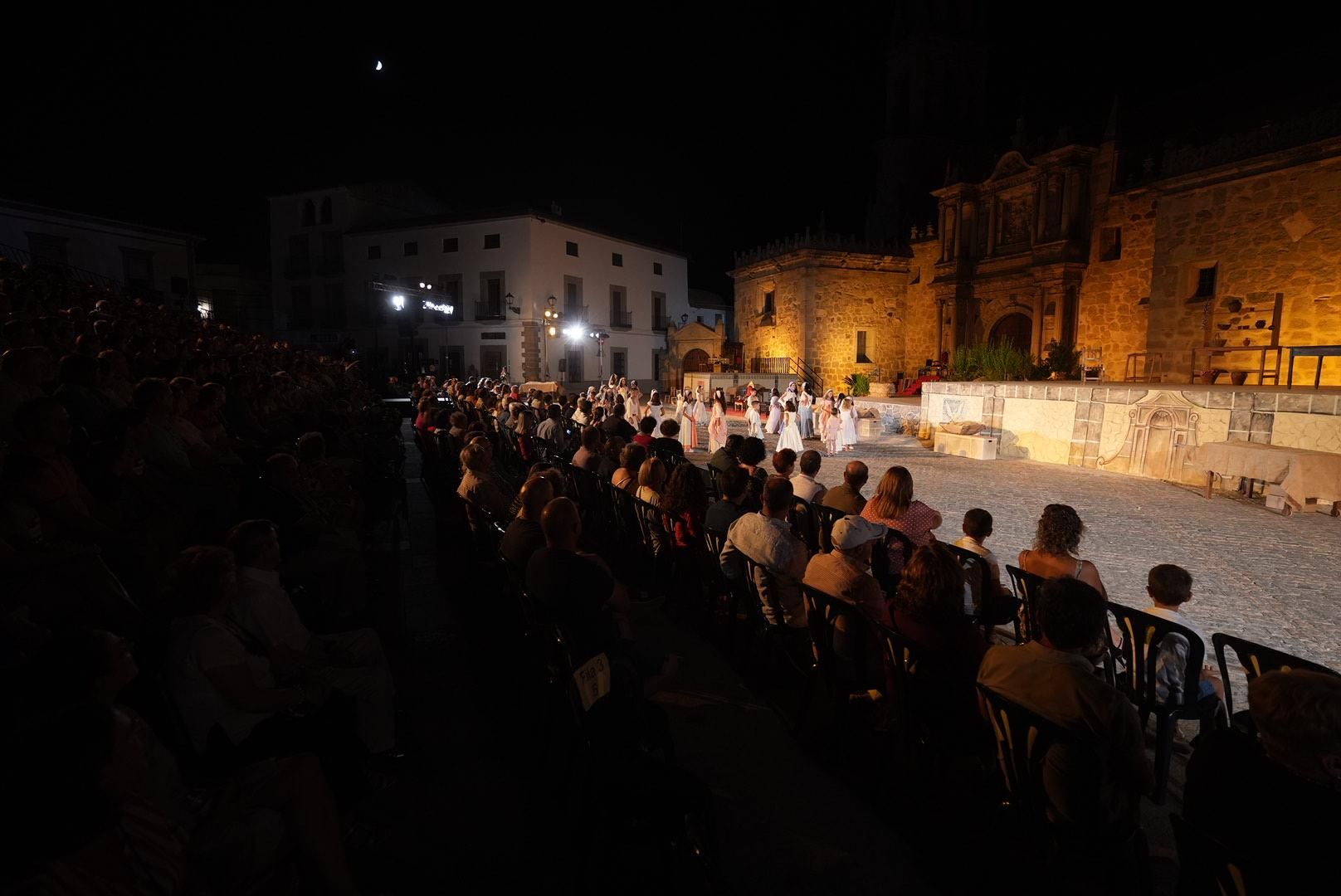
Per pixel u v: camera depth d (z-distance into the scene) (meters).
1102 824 2.25
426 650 4.62
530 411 11.30
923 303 30.61
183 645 2.61
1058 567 3.87
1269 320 15.39
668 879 2.25
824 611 3.42
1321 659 4.78
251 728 2.68
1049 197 23.11
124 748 1.80
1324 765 1.77
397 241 37.12
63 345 7.10
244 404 8.30
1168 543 7.93
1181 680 3.13
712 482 7.75
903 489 4.70
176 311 23.92
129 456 4.16
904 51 34.22
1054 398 14.22
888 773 3.28
